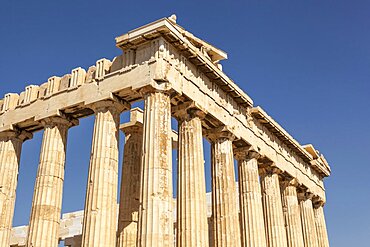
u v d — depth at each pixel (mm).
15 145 33312
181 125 30000
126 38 28766
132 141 34344
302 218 43500
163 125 26625
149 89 27234
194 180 28297
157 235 23938
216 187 31422
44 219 28672
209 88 31906
